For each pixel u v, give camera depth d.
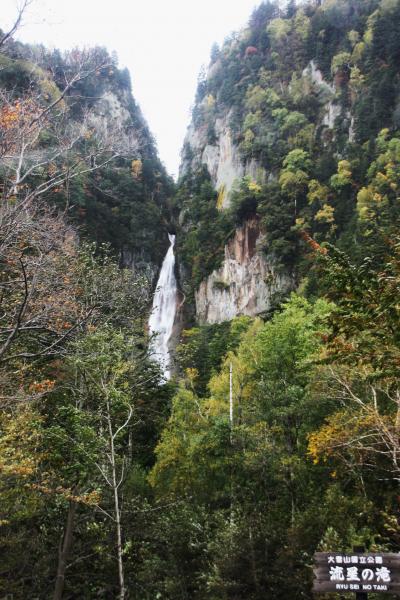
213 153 88.31
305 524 12.67
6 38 11.03
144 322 19.02
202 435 18.69
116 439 13.39
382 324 7.72
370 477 14.84
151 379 17.44
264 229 63.78
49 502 13.75
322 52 80.19
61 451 12.19
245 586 11.99
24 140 11.98
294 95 79.12
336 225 54.12
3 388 11.12
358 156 60.16
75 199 28.14
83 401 12.88
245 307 60.84
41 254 10.98
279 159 71.81
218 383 23.12
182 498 16.97
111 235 55.44
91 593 14.31
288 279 57.44
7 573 14.20
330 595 9.87
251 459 15.93
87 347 12.67
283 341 19.73
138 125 63.81
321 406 16.97
